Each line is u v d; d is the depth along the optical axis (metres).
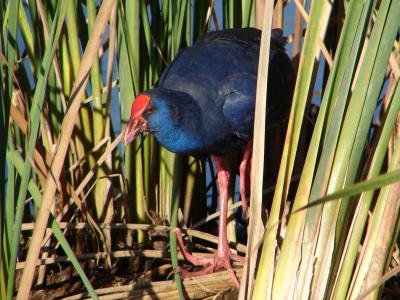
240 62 7.24
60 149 4.88
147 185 7.77
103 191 7.55
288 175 4.98
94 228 7.30
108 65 6.93
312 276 5.10
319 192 4.84
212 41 7.44
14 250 4.93
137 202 7.71
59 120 7.22
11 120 6.59
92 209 7.69
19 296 5.07
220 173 7.54
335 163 4.78
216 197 8.55
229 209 7.74
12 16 4.77
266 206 7.88
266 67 4.62
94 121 7.31
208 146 7.35
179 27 7.18
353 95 4.65
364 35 4.66
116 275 7.45
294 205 4.96
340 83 4.62
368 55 4.54
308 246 5.01
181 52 7.36
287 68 7.59
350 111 4.67
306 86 4.75
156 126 7.00
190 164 7.86
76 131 7.40
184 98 7.05
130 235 7.79
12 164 5.05
